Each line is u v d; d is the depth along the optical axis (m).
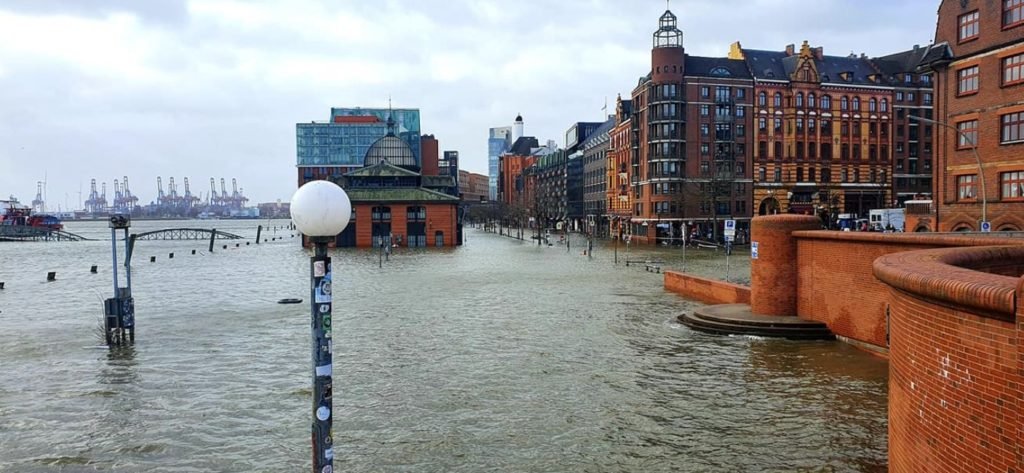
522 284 49.00
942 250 13.02
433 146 176.50
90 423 17.86
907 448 9.29
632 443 15.97
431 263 70.62
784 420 17.34
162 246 122.12
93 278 58.62
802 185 101.00
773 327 27.36
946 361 8.02
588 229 140.88
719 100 98.88
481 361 24.06
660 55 97.69
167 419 18.14
